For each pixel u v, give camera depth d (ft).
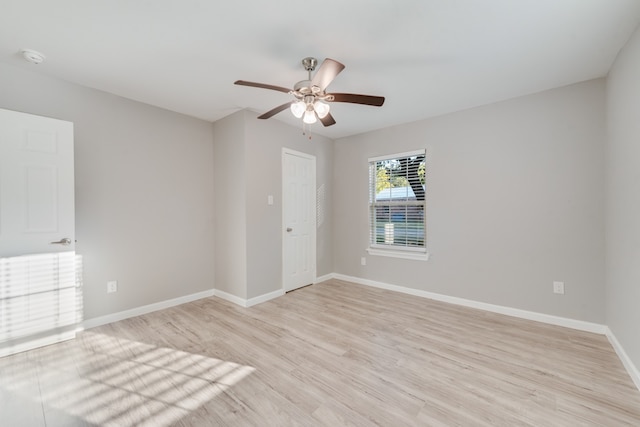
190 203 11.76
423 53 7.20
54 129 7.94
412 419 5.13
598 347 7.68
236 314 10.27
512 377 6.38
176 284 11.30
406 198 12.84
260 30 6.29
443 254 11.62
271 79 8.63
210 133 12.48
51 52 7.14
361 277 14.48
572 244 8.94
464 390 5.94
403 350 7.61
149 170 10.51
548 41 6.68
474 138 10.78
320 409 5.40
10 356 7.23
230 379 6.34
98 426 4.99
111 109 9.53
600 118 8.46
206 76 8.42
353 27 6.19
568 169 8.98
